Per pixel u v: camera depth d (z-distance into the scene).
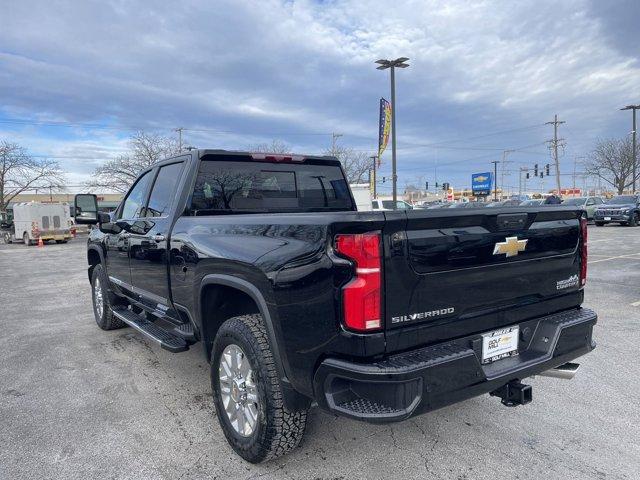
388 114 30.09
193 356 5.15
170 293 3.96
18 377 4.57
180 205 3.96
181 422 3.60
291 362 2.61
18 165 52.06
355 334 2.30
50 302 8.65
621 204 27.47
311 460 3.04
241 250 2.93
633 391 4.06
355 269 2.30
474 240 2.61
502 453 3.10
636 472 2.88
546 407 3.77
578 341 3.11
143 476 2.89
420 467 2.95
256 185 4.36
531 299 3.00
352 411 2.31
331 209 4.86
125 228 4.83
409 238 2.37
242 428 3.04
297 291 2.52
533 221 2.95
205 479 2.86
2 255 20.62
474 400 3.90
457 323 2.60
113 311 5.49
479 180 56.41
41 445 3.27
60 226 27.62
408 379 2.25
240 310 3.49
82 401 3.99
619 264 11.60
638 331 5.77
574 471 2.89
